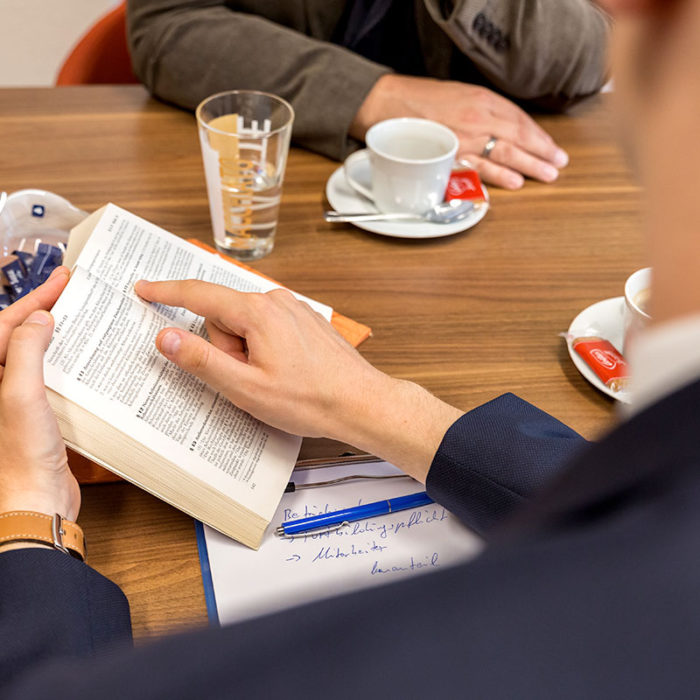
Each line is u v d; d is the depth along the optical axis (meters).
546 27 1.12
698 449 0.21
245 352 0.69
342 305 0.88
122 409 0.63
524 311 0.89
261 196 0.89
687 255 0.23
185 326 0.71
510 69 1.17
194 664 0.22
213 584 0.61
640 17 0.22
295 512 0.67
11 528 0.56
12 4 2.31
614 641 0.20
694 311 0.23
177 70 1.13
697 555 0.21
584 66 1.17
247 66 1.11
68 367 0.62
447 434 0.66
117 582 0.62
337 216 0.98
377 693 0.21
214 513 0.64
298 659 0.21
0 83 2.45
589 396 0.79
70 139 1.09
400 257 0.96
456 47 1.29
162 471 0.63
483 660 0.21
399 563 0.64
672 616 0.20
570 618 0.21
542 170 1.09
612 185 1.09
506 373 0.81
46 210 0.83
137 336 0.67
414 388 0.70
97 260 0.72
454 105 1.10
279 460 0.67
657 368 0.24
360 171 1.06
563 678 0.20
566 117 1.23
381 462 0.72
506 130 1.10
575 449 0.64
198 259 0.78
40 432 0.59
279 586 0.61
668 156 0.22
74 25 2.40
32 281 0.77
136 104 1.17
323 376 0.67
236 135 0.85
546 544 0.22
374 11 1.24
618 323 0.86
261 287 0.79
